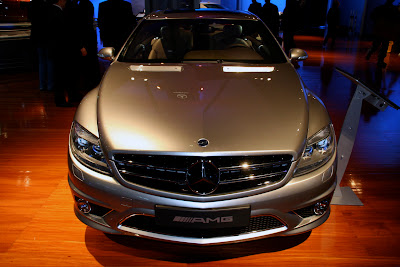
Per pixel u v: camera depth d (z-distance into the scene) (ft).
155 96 6.33
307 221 5.85
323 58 27.99
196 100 6.20
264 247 6.55
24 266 5.95
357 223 7.28
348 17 46.80
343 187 8.57
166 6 20.56
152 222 5.68
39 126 12.66
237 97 6.33
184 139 5.29
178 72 7.35
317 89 17.93
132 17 17.69
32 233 6.79
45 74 17.48
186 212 5.23
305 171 5.53
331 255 6.36
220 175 5.19
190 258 6.27
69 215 7.38
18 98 16.31
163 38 8.67
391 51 31.55
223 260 6.22
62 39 14.01
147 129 5.49
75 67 14.96
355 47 35.35
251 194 5.27
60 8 13.76
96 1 44.52
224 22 9.13
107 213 5.68
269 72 7.47
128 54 8.39
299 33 49.70
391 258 6.30
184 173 5.19
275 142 5.32
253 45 8.63
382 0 41.11
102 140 5.49
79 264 6.06
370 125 13.19
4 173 9.10
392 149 11.02
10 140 11.35
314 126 5.90
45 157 10.10
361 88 7.24
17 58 22.06
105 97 6.37
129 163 5.29
